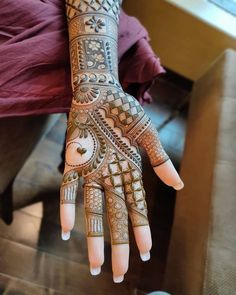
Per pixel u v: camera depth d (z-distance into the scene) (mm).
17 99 253
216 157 387
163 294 365
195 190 405
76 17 274
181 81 696
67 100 273
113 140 245
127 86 328
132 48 316
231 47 522
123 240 225
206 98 476
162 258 517
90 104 249
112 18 282
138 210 235
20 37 262
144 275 495
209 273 322
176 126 652
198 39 529
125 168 241
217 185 367
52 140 545
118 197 233
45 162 525
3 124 283
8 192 427
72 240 482
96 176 235
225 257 330
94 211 228
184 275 358
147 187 564
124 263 223
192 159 448
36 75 264
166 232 543
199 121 471
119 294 472
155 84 684
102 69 263
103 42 271
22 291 433
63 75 273
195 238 363
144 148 257
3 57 250
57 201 505
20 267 446
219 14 506
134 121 250
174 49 562
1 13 262
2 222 461
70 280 459
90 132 244
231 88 439
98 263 220
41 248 466
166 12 509
